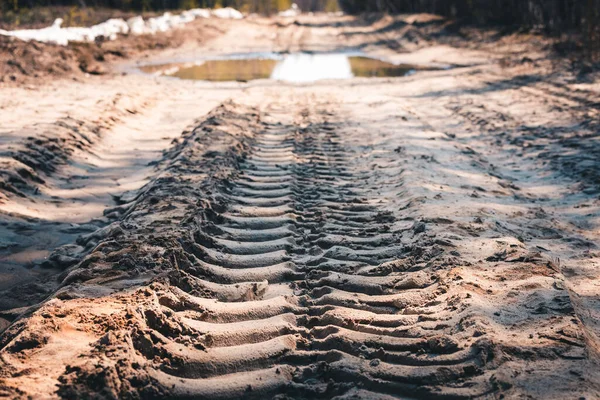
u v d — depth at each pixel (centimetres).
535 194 246
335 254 181
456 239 181
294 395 124
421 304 152
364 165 275
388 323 144
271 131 346
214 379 127
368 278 165
